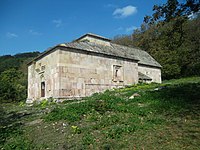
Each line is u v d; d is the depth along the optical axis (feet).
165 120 28.63
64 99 65.46
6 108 71.05
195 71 141.69
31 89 86.89
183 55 142.61
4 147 25.35
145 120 29.48
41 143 25.76
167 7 37.47
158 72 119.55
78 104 42.88
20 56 288.51
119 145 21.88
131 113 33.83
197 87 50.65
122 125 27.84
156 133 24.09
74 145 23.57
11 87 124.67
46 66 74.38
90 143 23.41
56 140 25.99
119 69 85.51
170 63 145.18
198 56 140.05
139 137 23.39
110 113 35.17
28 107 65.62
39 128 32.07
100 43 92.84
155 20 39.27
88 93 72.74
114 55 82.79
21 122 38.32
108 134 24.67
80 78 71.31
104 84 78.38
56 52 68.69
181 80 118.62
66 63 68.64
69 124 31.63
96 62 77.25
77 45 74.49
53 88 68.54
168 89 52.90
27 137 28.68
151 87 67.97
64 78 67.36
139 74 101.50
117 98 46.85
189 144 20.15
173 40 48.19
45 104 62.95
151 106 36.73
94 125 29.07
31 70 88.22
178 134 23.04
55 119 34.71
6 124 38.93
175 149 19.43
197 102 35.83
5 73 161.17
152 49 162.20
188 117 28.81
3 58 255.09
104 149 21.40
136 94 49.93
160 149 19.88
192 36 146.72
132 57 92.43
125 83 86.48
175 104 35.65
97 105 39.58
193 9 35.63
